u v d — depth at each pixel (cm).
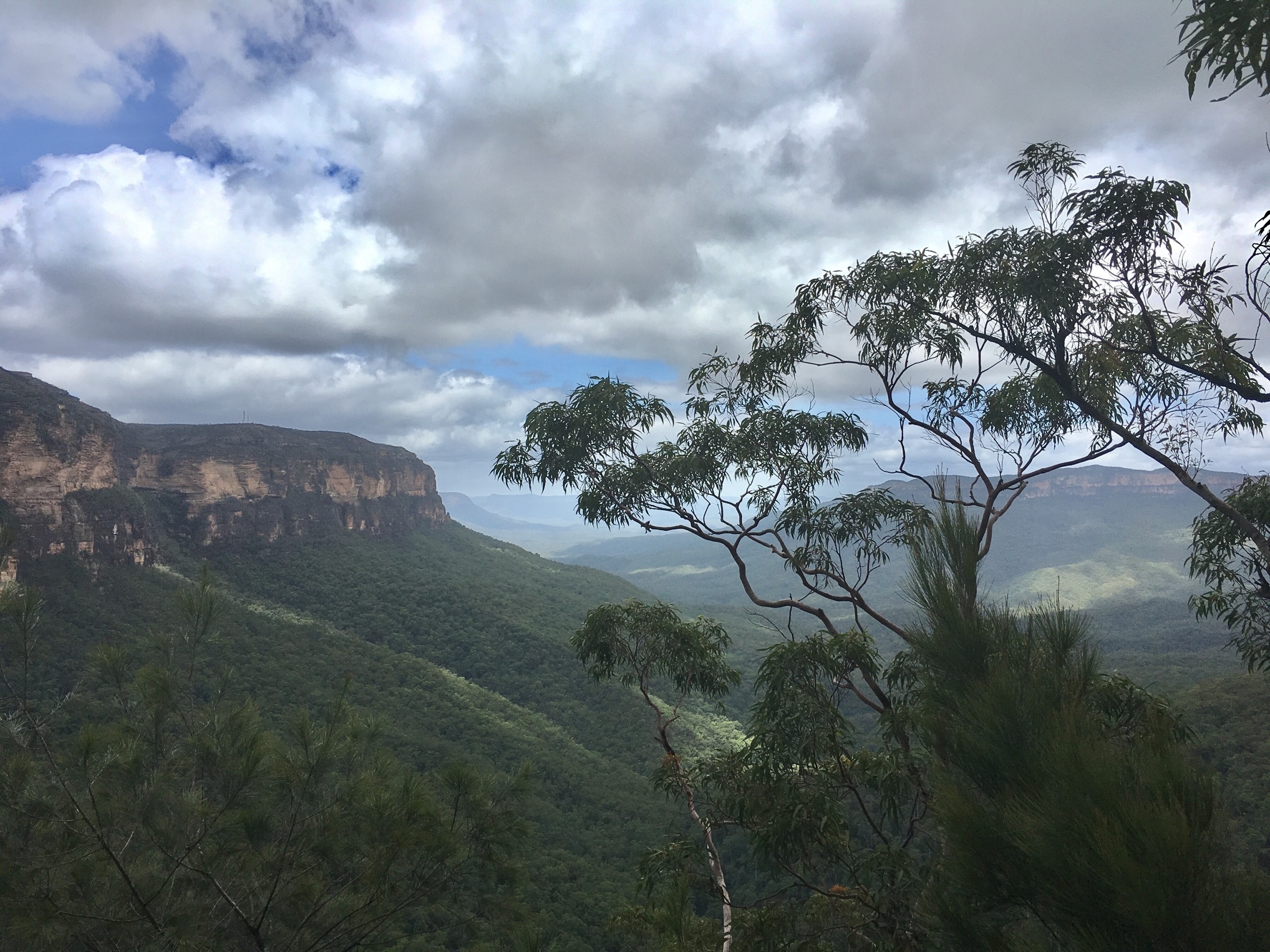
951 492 891
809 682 805
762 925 763
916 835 715
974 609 333
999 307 796
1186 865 204
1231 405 821
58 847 508
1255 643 1013
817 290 935
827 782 779
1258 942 195
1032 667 299
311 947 545
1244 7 363
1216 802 227
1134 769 241
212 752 566
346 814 586
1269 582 933
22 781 500
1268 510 916
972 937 259
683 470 1009
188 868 541
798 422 980
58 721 533
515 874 602
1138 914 201
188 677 614
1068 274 723
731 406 1031
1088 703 294
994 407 969
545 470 1038
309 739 595
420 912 582
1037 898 247
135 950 507
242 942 548
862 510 900
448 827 594
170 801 544
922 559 360
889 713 720
